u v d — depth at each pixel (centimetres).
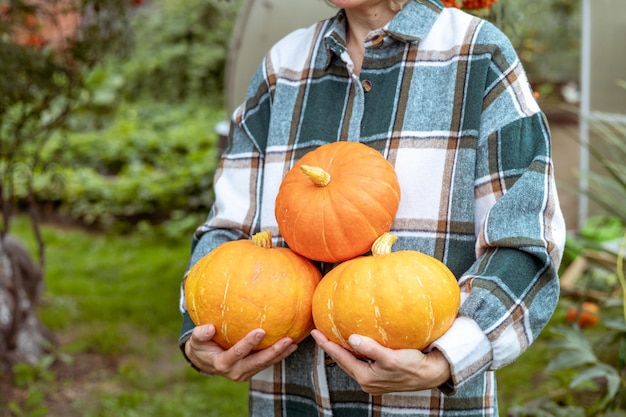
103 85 1027
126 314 517
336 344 137
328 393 153
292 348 148
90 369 430
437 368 132
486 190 144
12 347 417
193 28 1066
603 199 364
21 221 763
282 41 175
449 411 149
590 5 571
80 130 967
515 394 390
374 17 156
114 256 664
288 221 144
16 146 405
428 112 150
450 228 146
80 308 523
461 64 148
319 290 140
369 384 134
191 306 148
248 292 142
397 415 150
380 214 141
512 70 147
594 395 315
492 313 134
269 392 165
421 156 148
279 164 163
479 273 138
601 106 569
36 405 386
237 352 142
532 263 137
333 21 165
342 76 161
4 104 388
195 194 749
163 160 834
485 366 135
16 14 382
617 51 554
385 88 154
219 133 538
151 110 1025
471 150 145
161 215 744
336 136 158
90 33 397
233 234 170
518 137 143
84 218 748
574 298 405
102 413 376
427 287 132
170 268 625
